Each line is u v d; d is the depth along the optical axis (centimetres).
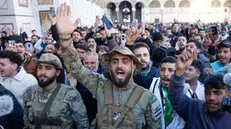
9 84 267
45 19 1252
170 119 217
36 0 1234
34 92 225
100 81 202
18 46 385
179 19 4291
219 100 181
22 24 1102
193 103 198
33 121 216
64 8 194
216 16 4097
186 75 250
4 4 1020
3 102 201
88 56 310
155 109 185
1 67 262
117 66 181
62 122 213
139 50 276
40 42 575
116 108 181
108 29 488
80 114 220
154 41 600
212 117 186
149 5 4341
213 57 519
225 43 355
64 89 222
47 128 212
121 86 184
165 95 226
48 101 214
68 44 189
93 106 274
